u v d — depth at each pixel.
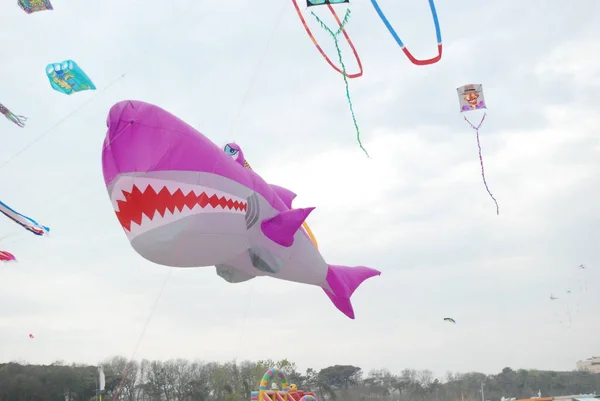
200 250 9.59
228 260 11.02
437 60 9.16
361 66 11.03
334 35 10.63
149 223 8.96
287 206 12.62
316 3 10.38
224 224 9.68
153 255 9.25
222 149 10.43
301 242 12.29
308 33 10.78
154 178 8.83
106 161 8.94
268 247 11.15
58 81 11.05
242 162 10.96
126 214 9.02
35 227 12.19
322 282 13.69
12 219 11.79
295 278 13.02
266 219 10.79
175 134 9.04
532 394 73.19
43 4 12.12
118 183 8.84
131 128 8.79
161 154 8.84
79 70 10.95
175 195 8.96
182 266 9.88
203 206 9.22
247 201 10.16
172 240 9.05
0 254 12.41
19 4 12.10
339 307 14.30
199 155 9.27
